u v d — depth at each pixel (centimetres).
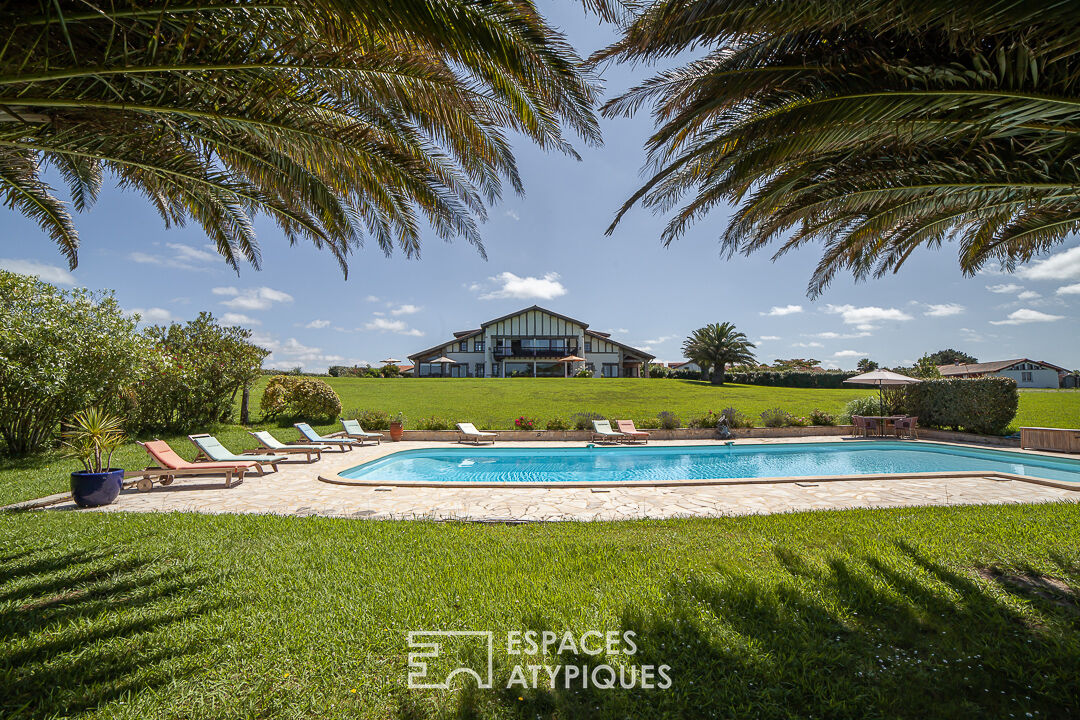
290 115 422
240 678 270
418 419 2083
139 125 419
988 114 337
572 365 5106
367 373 5169
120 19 302
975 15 243
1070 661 287
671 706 249
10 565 445
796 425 1902
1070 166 394
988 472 923
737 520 601
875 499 745
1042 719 240
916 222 651
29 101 302
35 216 594
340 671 277
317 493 807
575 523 598
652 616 339
